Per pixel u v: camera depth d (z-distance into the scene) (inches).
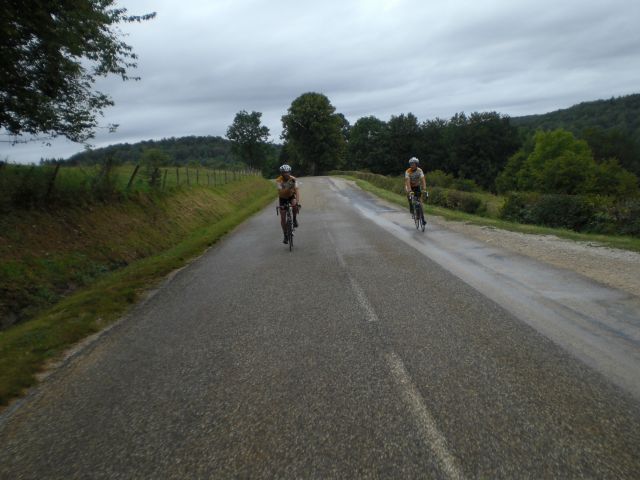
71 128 494.6
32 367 195.3
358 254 398.6
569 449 113.7
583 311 216.2
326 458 116.6
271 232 611.2
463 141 3690.9
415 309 233.3
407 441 120.9
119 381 175.2
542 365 161.0
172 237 656.4
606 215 559.5
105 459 124.8
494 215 795.4
